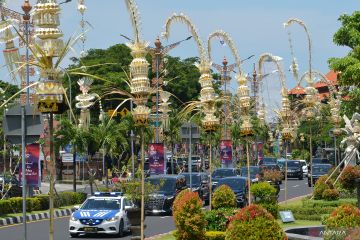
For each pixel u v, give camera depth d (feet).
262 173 151.74
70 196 130.00
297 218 98.32
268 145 263.90
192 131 101.19
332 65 118.42
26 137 58.39
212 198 86.17
